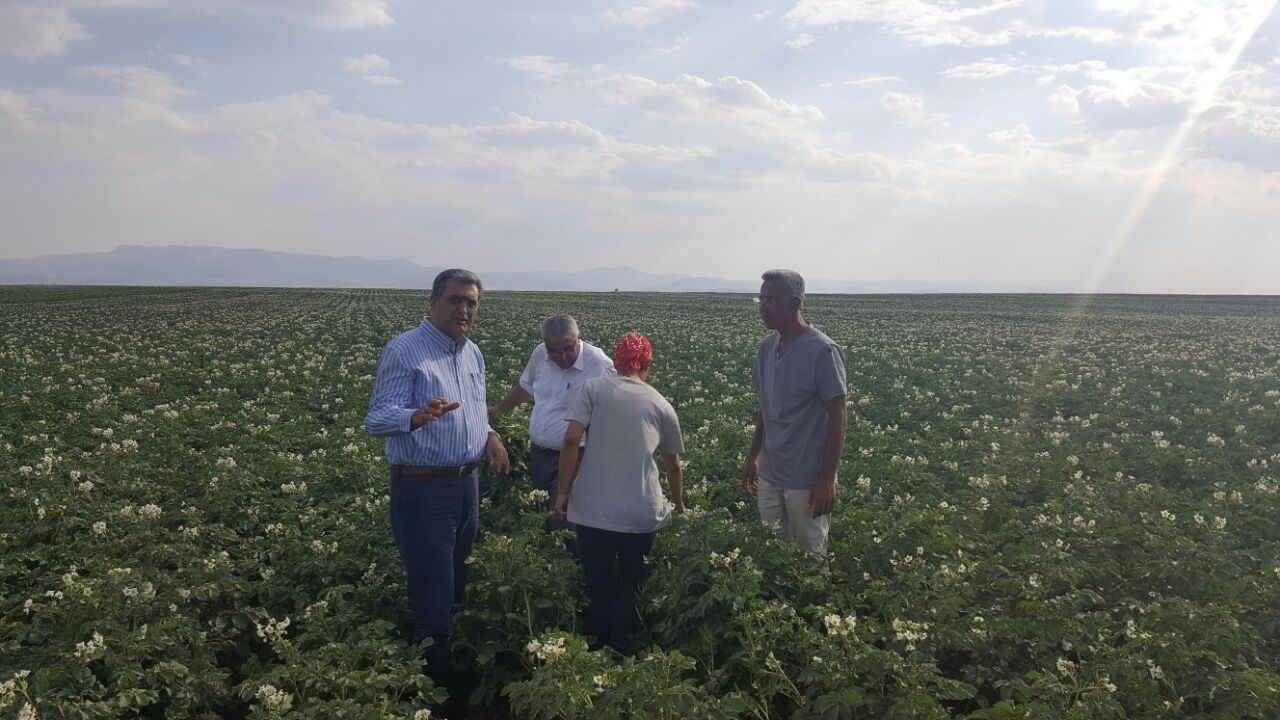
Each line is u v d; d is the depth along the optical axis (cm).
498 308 5741
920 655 551
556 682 503
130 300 6106
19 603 698
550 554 805
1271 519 911
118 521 862
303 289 9794
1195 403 1798
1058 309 6306
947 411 1784
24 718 467
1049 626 594
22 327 3706
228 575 704
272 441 1362
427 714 513
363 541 823
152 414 1598
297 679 550
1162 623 598
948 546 766
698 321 4603
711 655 595
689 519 766
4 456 1191
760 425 821
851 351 2945
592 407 670
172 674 560
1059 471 1153
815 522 744
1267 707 504
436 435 643
